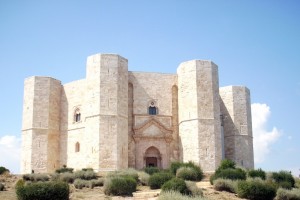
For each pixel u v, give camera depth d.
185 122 51.66
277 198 31.75
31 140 54.03
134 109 53.38
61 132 56.19
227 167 42.59
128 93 53.97
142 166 51.84
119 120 49.81
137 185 36.03
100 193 31.12
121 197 28.91
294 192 32.19
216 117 51.72
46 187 25.38
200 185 36.41
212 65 53.06
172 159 52.75
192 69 52.31
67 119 56.03
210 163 49.44
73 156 53.75
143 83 54.50
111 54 51.19
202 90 51.59
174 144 53.53
